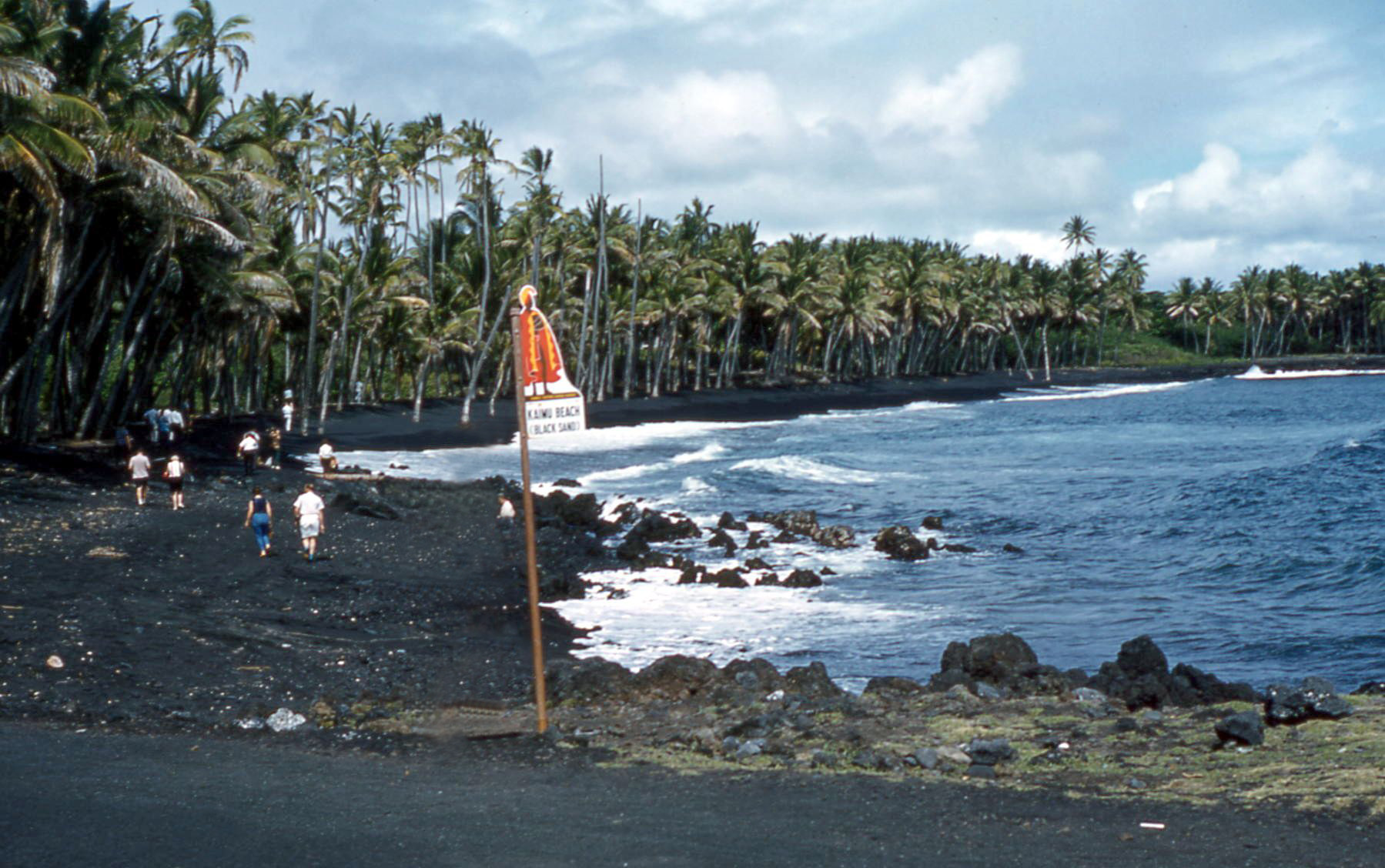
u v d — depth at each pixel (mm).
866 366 135125
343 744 9398
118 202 39188
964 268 134125
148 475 29219
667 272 90375
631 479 42969
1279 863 5922
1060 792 7559
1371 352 170750
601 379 85312
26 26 32062
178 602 17359
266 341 57562
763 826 6723
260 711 10703
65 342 47469
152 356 51406
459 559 24062
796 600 21141
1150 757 8391
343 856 5938
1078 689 12141
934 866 5906
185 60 52375
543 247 77250
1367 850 6125
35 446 39562
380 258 62781
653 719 10500
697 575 23109
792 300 97000
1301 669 15789
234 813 6805
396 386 78562
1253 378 142250
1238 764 8031
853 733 9422
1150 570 23969
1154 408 86375
